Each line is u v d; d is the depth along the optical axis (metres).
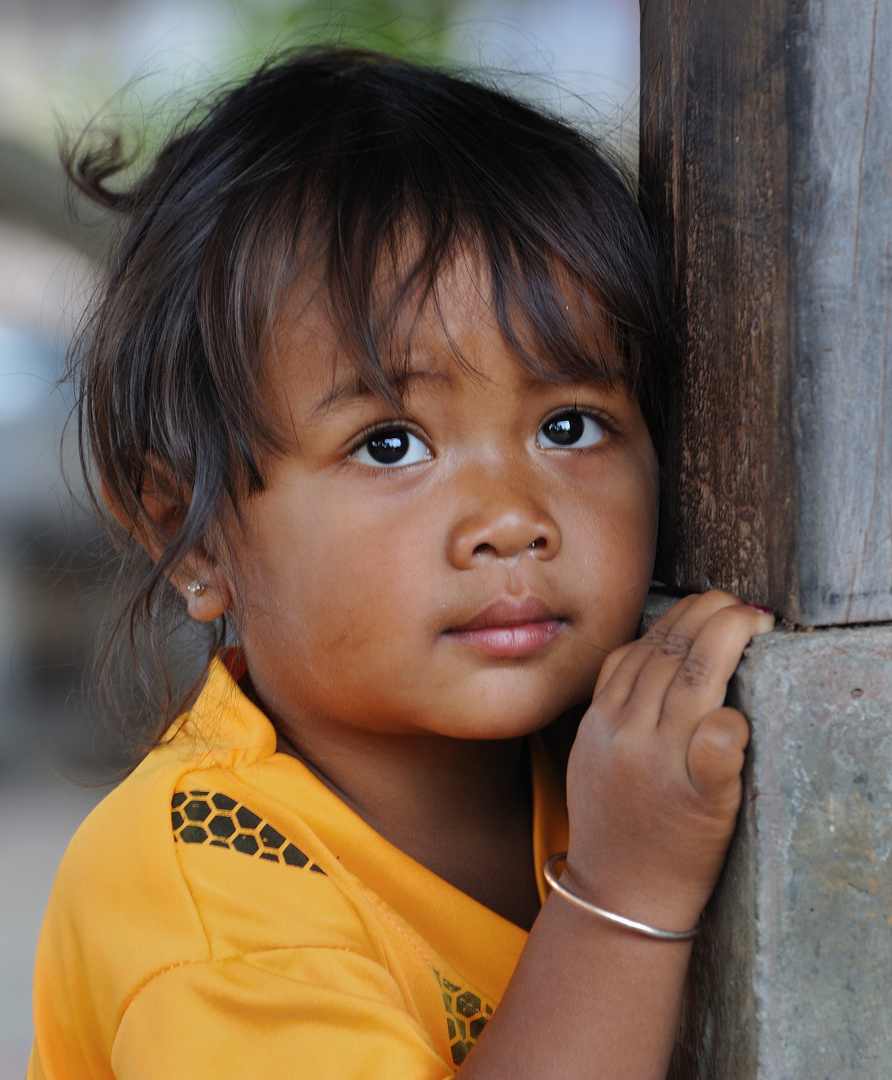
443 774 1.16
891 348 0.79
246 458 1.03
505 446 0.99
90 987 1.04
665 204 1.05
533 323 0.99
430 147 1.05
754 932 0.79
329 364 0.98
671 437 1.05
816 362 0.79
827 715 0.78
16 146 4.08
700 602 0.88
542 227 1.02
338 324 0.97
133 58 4.38
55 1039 1.16
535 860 1.21
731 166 0.89
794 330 0.80
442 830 1.18
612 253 1.05
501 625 0.97
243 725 1.13
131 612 1.31
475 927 1.08
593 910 0.84
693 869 0.82
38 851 4.06
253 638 1.09
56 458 4.61
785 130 0.79
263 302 1.01
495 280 0.98
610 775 0.84
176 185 1.18
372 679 0.99
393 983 0.96
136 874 1.05
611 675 0.88
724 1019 0.84
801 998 0.79
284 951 0.96
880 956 0.79
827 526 0.80
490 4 3.91
